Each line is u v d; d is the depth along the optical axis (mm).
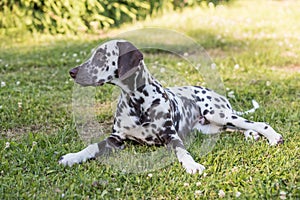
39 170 4020
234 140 4605
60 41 9211
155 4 11055
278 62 7734
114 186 3787
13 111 5504
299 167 4055
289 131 4875
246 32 9758
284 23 10531
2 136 4945
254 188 3668
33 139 4668
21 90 6352
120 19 10406
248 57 7973
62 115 5438
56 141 4688
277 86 6469
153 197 3670
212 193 3662
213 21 10562
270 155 4242
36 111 5535
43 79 6883
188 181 3854
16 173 4020
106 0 10039
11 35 9500
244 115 5293
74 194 3631
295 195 3592
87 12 9953
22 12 9562
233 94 6078
